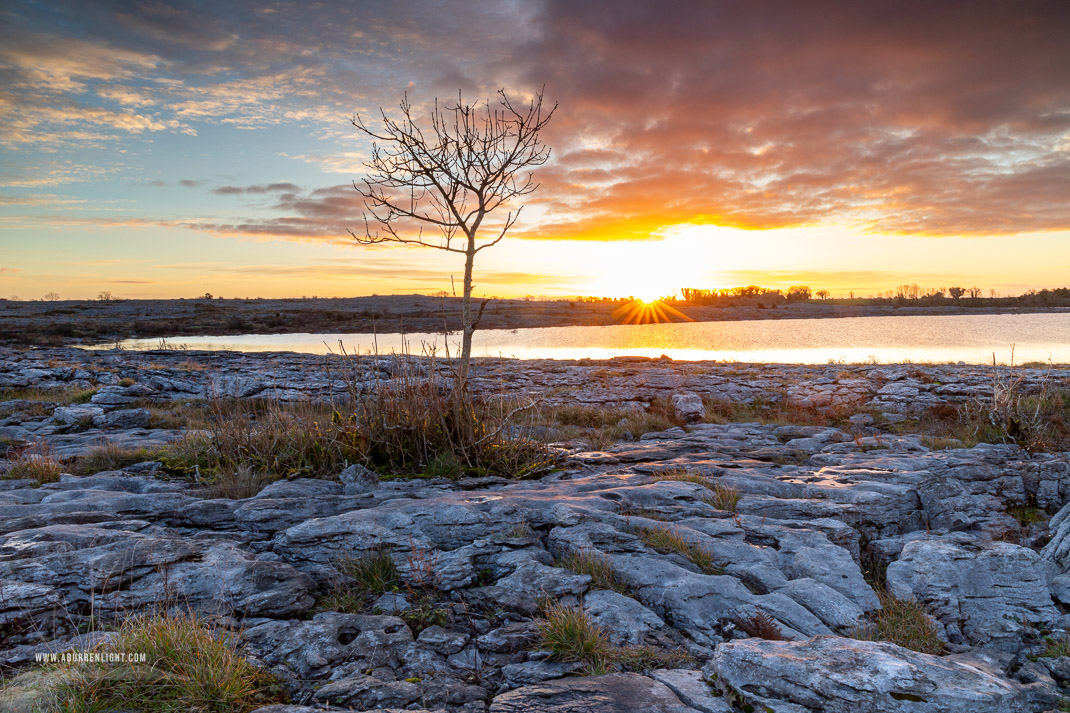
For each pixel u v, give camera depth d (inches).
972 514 317.4
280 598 202.1
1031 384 735.1
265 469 370.6
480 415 439.8
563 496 327.9
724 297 7052.2
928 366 1036.5
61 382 895.7
